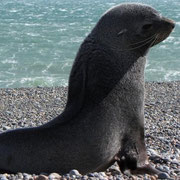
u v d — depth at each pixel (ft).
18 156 26.12
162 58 113.39
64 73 95.76
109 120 26.22
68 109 26.58
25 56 114.42
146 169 27.63
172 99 64.85
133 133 27.30
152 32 26.68
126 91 26.58
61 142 25.82
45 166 26.08
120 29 26.30
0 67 98.78
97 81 25.98
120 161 27.48
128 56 26.53
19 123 48.57
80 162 26.23
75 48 132.67
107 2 585.22
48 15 272.72
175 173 28.37
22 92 69.26
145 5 27.14
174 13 311.06
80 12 314.14
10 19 232.53
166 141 38.86
